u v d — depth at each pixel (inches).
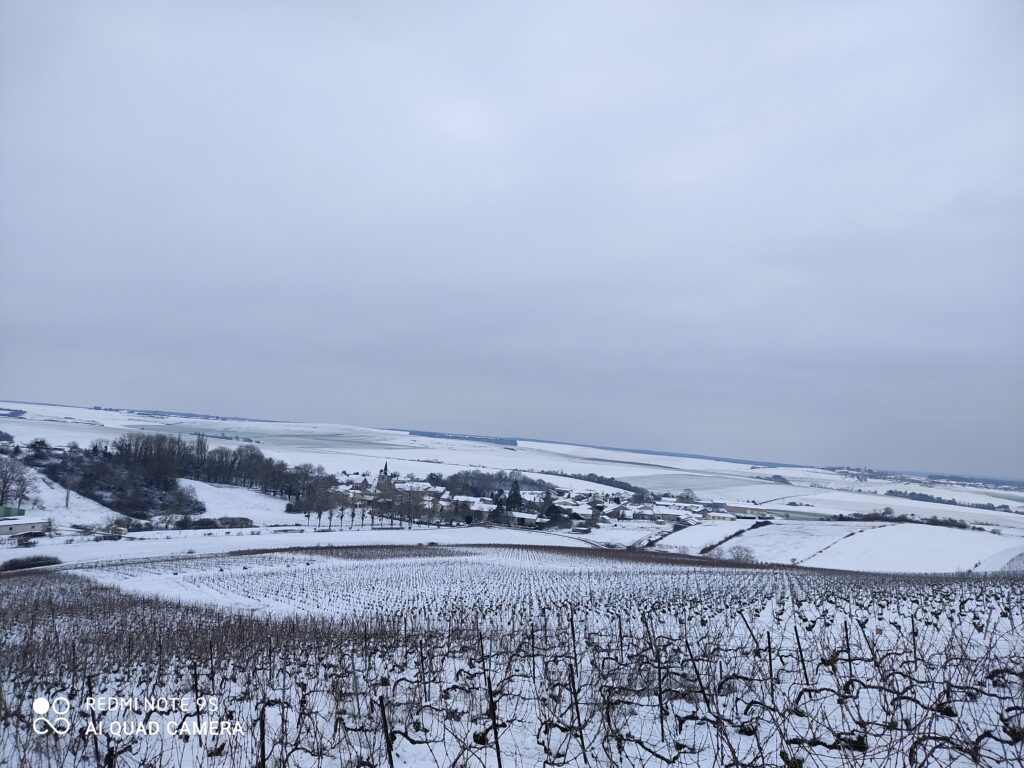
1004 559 2935.5
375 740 359.9
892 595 818.2
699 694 378.9
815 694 368.8
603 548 3334.2
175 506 4335.6
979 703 335.0
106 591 1617.9
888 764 275.9
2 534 3216.0
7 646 758.5
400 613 1051.9
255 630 846.5
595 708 358.0
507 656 495.2
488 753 329.4
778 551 3383.4
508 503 5689.0
